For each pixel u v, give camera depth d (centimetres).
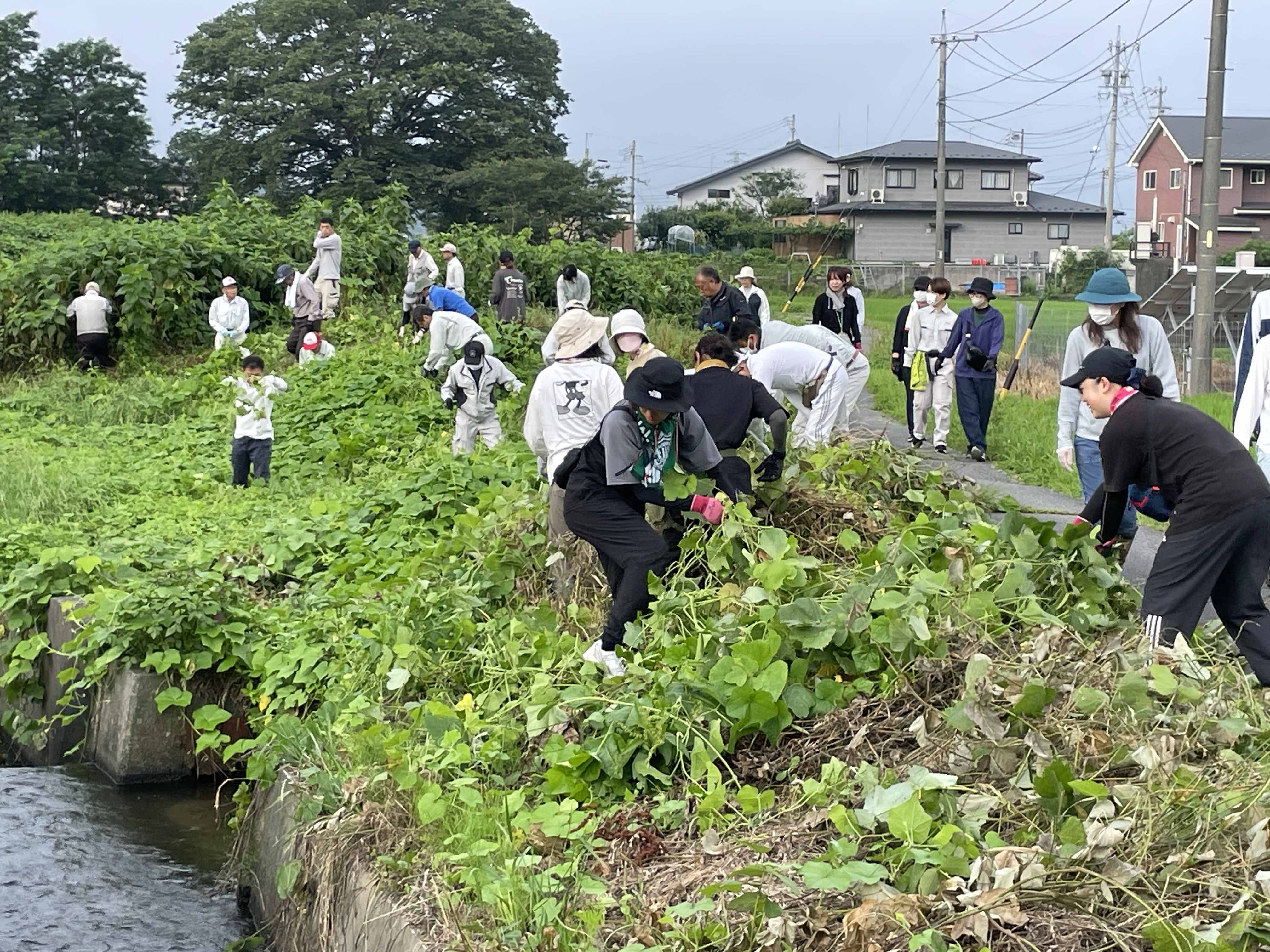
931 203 7812
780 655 544
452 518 952
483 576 741
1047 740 448
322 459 1364
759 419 775
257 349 2019
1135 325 753
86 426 1677
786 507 718
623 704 532
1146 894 377
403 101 5878
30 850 655
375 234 2580
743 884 405
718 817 467
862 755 501
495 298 2206
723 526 608
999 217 7762
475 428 1195
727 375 704
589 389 742
